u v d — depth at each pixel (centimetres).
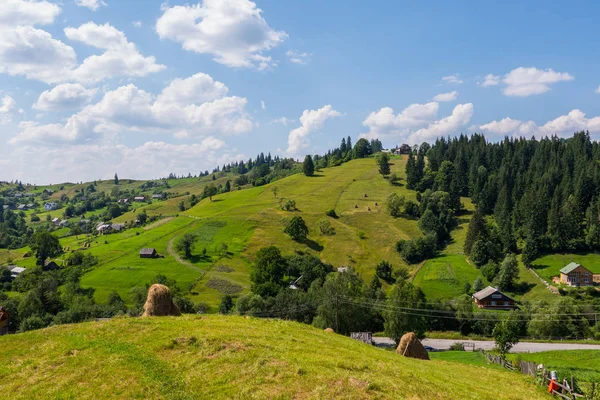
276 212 19612
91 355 2762
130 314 9200
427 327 10012
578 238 14762
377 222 18675
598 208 15525
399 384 2380
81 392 2319
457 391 2539
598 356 6469
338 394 2153
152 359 2648
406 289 9081
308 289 12069
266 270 12812
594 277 12638
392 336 8669
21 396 2314
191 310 10000
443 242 17262
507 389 3130
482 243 14638
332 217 19150
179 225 18888
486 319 9838
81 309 9912
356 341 3931
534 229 15338
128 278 12900
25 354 2889
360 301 9312
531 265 14062
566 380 3300
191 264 14238
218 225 18150
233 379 2364
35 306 10138
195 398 2184
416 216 19425
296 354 2725
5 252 19262
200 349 2773
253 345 2838
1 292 12219
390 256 15775
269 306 10156
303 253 15712
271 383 2294
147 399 2208
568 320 9438
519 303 11506
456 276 13712
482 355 6912
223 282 12794
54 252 17188
